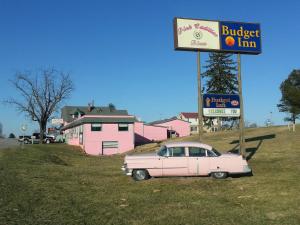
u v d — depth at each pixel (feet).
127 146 200.23
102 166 92.12
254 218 33.65
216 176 56.70
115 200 42.83
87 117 196.95
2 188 48.37
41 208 37.86
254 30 76.89
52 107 257.55
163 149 58.03
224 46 74.74
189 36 73.00
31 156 102.89
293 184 48.52
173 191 47.88
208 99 72.69
